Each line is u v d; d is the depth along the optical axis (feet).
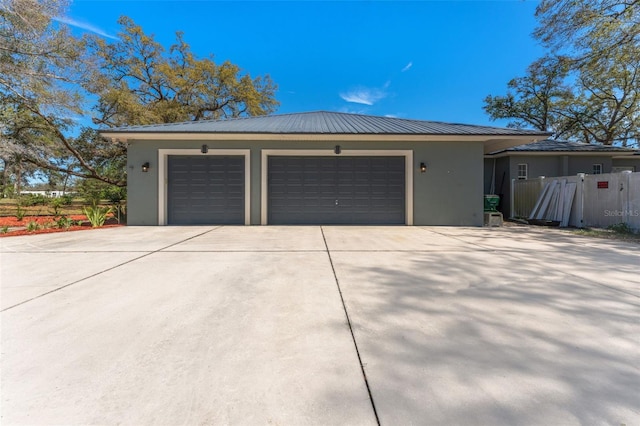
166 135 34.17
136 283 13.29
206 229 31.89
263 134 33.86
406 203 36.32
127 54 65.10
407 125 39.40
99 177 52.37
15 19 35.86
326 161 36.70
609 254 19.30
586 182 33.91
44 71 40.09
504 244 23.07
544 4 34.53
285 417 5.56
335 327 9.09
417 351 7.75
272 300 11.27
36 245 22.21
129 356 7.52
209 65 73.15
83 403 5.89
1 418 5.49
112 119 51.39
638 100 62.90
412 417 5.54
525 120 81.15
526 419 5.47
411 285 13.03
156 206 35.63
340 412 5.68
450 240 25.00
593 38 33.58
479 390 6.26
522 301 11.11
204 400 5.98
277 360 7.38
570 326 9.11
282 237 26.48
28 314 9.97
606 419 5.46
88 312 10.16
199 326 9.16
